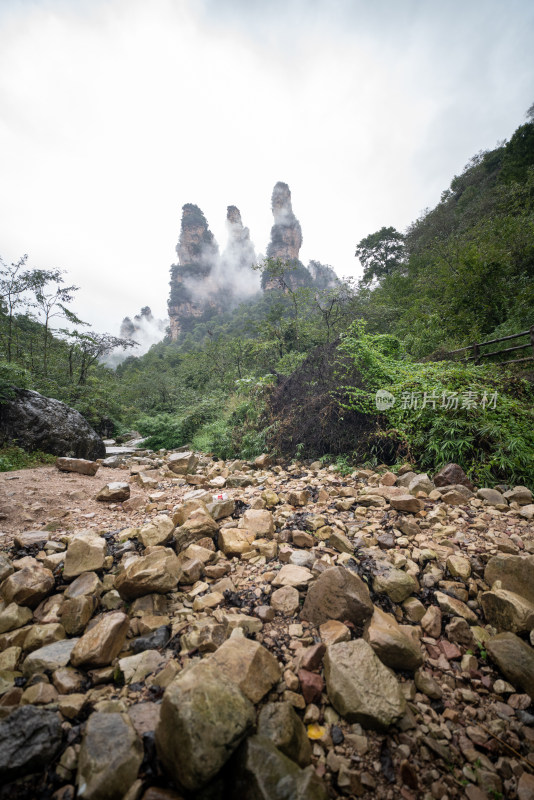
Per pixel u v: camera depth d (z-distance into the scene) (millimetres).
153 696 1412
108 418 10633
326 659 1520
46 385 9578
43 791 1081
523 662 1509
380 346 6059
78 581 2098
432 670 1592
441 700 1457
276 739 1158
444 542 2416
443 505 2977
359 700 1329
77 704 1349
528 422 3734
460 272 9391
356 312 12523
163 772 1117
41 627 1771
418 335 9656
